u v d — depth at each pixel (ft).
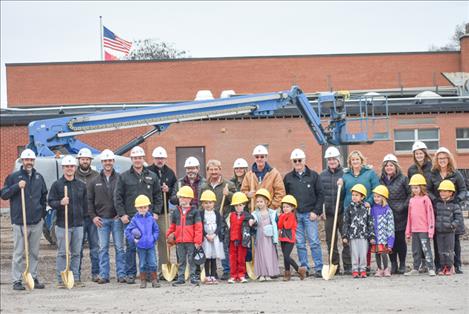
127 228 45.78
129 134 116.67
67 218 47.14
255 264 46.47
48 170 67.05
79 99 146.10
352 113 109.09
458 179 46.24
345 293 40.42
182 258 46.11
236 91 146.41
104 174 47.88
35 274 47.47
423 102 108.99
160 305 39.19
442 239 46.26
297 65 146.51
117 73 146.41
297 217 47.70
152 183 47.06
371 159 109.29
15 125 119.55
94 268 49.32
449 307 36.17
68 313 38.32
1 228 93.20
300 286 43.27
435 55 145.79
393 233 46.01
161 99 146.20
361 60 146.10
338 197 46.75
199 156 115.44
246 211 46.96
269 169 47.67
